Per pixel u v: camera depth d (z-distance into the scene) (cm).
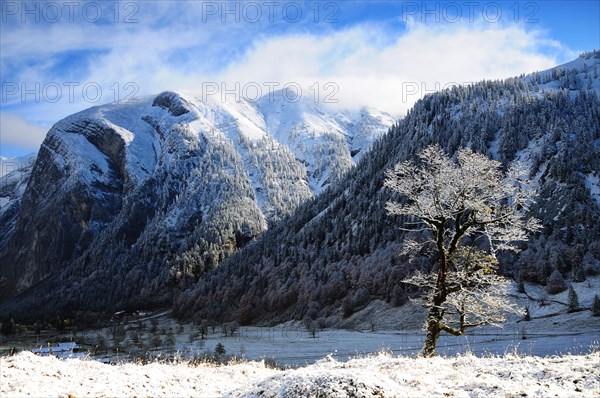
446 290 2345
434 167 2456
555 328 8950
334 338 11544
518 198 2383
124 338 13350
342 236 18875
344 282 15362
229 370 1773
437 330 2339
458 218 2375
